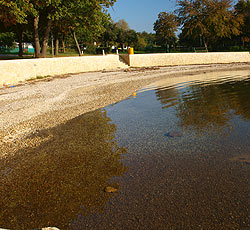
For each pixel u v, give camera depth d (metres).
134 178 3.84
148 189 3.50
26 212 3.15
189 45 50.59
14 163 4.64
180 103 8.88
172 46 50.16
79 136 5.94
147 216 2.91
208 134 5.58
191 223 2.75
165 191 3.42
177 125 6.39
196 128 6.05
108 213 3.01
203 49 40.09
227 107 7.88
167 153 4.72
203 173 3.86
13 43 62.91
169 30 45.28
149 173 3.98
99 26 24.69
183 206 3.06
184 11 36.53
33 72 17.03
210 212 2.92
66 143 5.52
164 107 8.43
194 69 22.09
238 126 5.96
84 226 2.81
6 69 14.60
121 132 6.09
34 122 7.21
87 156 4.79
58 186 3.72
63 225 2.85
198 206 3.04
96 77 17.36
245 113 7.04
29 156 4.92
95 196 3.40
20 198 3.47
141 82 14.57
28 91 12.30
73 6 21.03
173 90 11.60
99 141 5.56
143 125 6.56
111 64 24.58
